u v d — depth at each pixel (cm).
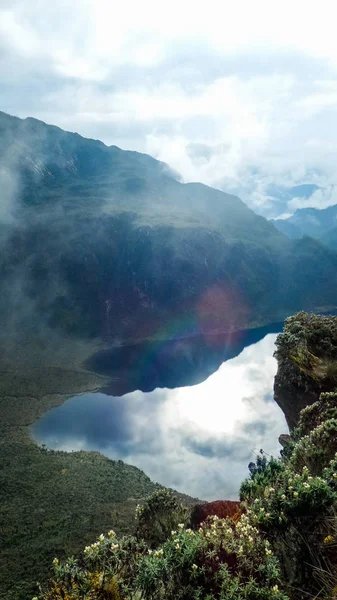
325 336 1594
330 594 427
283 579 469
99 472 4884
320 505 506
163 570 458
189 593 436
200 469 4819
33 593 2398
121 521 3288
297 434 1087
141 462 5341
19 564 2770
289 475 616
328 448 751
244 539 489
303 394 1589
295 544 492
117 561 489
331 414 983
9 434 6688
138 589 447
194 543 484
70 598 445
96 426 6969
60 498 4041
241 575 454
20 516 3644
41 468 5022
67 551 2848
